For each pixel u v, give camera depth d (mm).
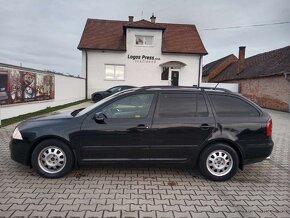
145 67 24797
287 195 4273
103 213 3508
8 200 3803
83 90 23766
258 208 3799
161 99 4855
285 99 19938
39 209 3559
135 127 4652
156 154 4746
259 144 4836
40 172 4652
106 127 4637
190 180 4797
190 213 3592
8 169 5062
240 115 4883
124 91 5059
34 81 13117
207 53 24828
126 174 4977
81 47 23953
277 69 21703
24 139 4621
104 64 24516
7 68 10469
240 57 32062
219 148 4773
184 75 25109
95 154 4684
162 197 4059
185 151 4770
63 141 4648
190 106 4855
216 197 4125
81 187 4324
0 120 9352
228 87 28641
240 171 5410
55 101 16359
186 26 28344
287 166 5816
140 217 3443
